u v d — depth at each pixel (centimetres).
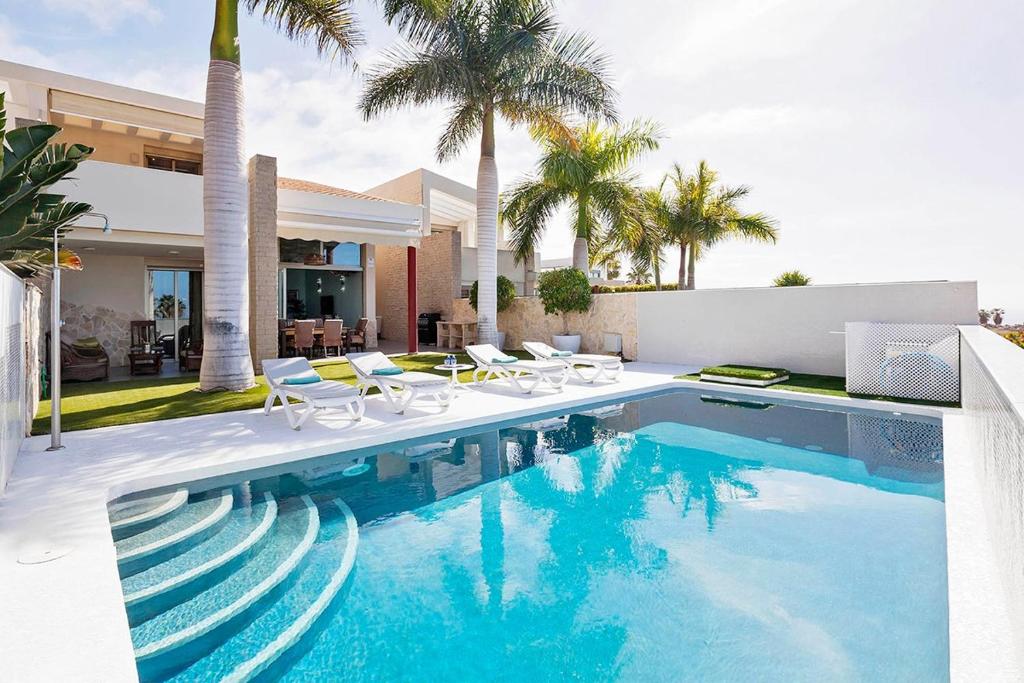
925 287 1040
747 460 633
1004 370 355
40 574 310
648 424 805
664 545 425
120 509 447
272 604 339
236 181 920
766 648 299
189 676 277
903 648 296
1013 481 261
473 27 1320
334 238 1462
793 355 1214
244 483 538
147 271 1518
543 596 355
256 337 1195
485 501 515
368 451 646
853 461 627
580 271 1639
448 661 293
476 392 967
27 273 734
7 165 562
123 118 1455
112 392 923
